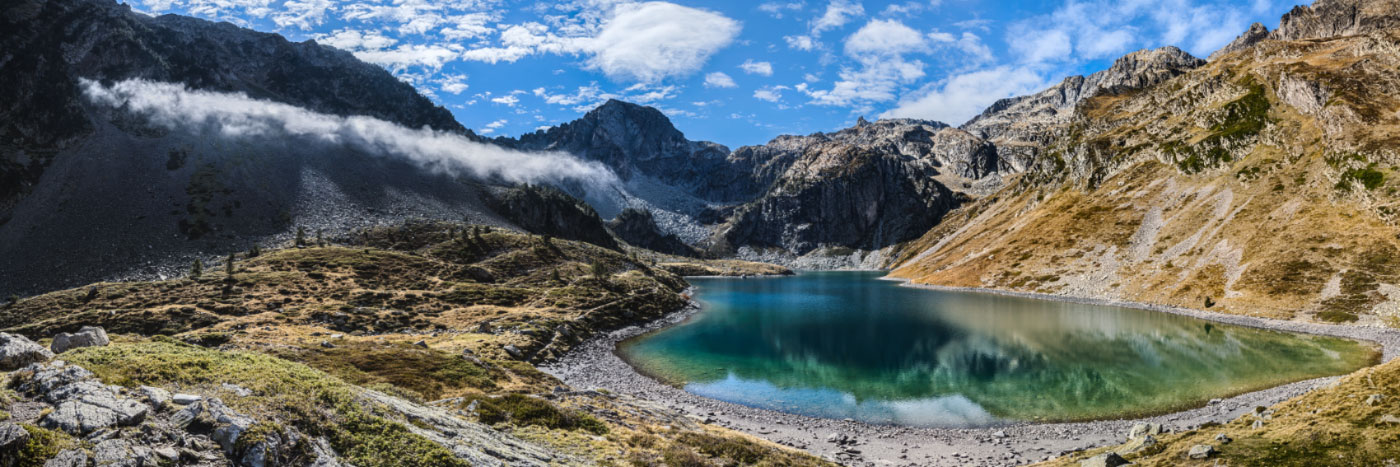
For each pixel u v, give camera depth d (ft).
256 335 281.95
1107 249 594.24
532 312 412.57
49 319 364.99
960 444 173.88
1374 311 325.42
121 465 58.85
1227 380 227.81
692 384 256.32
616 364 299.99
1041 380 243.60
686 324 447.42
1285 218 472.44
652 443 130.72
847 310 515.91
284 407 81.76
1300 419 113.80
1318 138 555.69
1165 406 200.64
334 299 433.07
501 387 187.73
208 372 90.12
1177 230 557.74
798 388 246.06
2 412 64.54
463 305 442.50
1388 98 549.54
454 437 96.63
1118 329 361.30
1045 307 480.64
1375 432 98.53
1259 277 412.16
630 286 569.23
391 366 191.21
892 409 213.25
